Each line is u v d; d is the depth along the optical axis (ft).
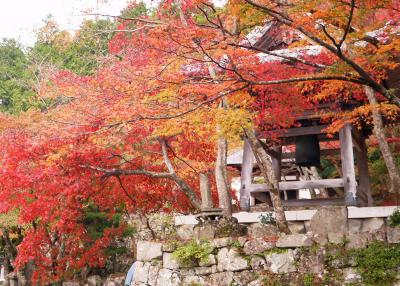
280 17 38.55
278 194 43.21
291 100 45.44
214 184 61.36
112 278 82.07
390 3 35.35
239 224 45.16
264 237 41.93
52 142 50.60
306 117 49.24
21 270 81.15
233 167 73.72
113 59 49.60
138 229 85.35
